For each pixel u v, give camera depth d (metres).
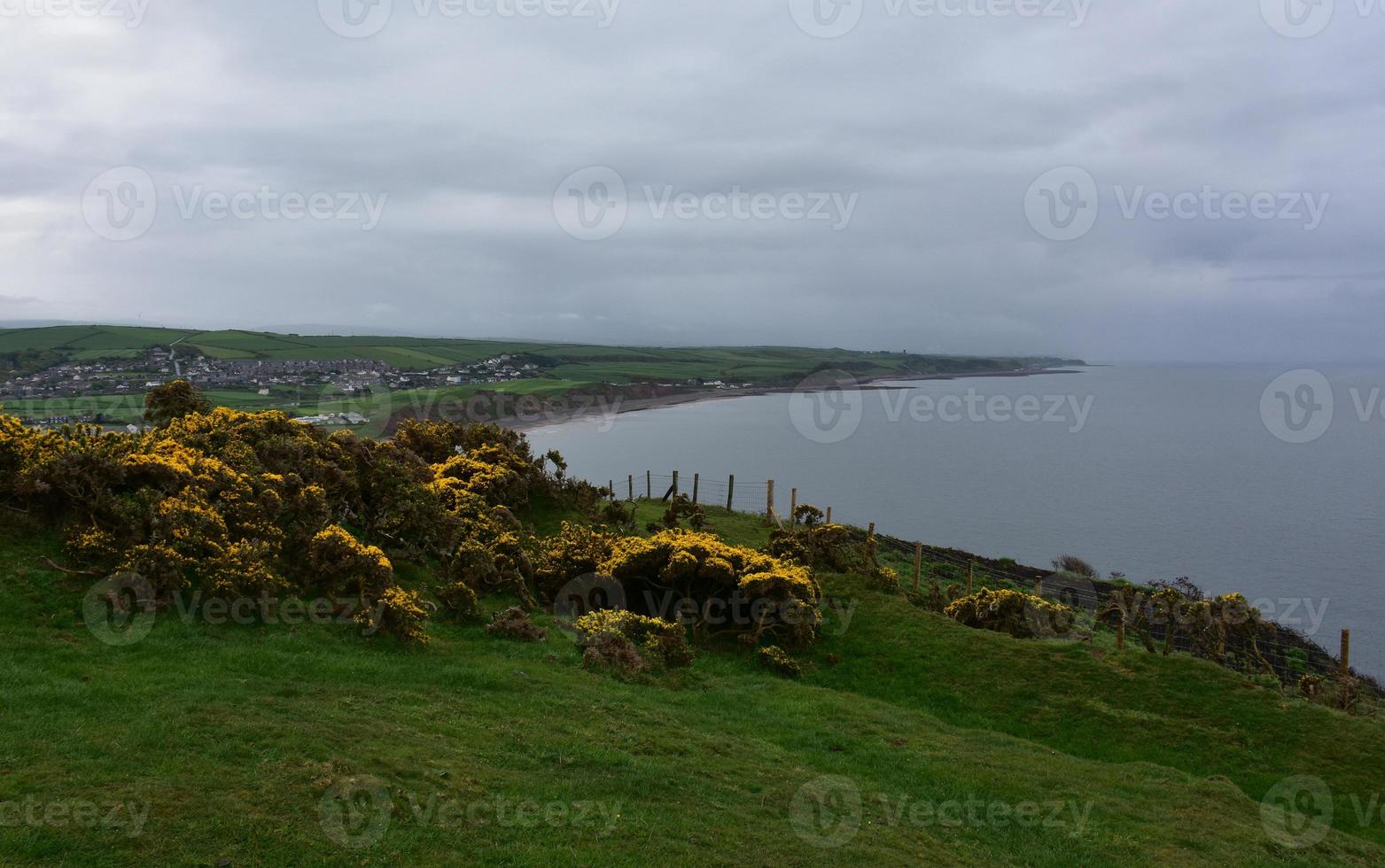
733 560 20.73
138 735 9.07
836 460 102.31
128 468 14.20
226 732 9.55
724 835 9.77
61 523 13.60
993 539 63.44
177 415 20.44
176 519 13.76
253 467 16.94
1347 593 50.16
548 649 15.92
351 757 9.63
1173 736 15.88
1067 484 92.25
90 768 8.26
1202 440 143.62
